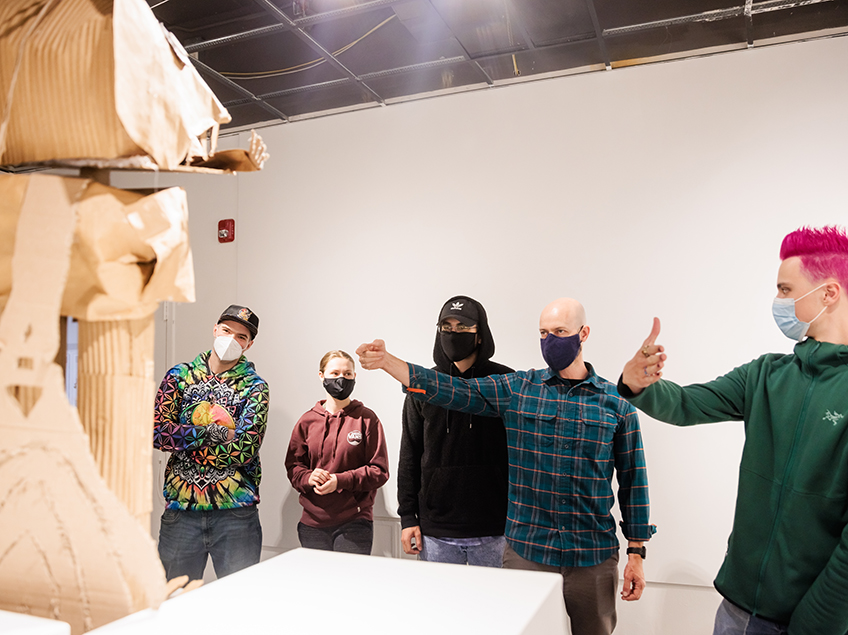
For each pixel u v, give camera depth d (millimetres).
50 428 540
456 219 2865
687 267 2508
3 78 579
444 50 2508
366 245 3023
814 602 1253
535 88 2748
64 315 570
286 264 3164
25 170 636
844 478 1275
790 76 2396
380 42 2438
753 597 1396
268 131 3236
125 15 556
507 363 2744
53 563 568
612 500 1950
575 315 1978
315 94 2918
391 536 2869
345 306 3047
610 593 1902
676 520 2459
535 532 1914
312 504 2533
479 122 2836
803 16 2242
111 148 575
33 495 556
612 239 2615
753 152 2438
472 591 659
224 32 2387
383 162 3002
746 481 1458
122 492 596
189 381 2479
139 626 550
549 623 656
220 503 2396
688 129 2523
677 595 2439
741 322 2434
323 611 595
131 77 556
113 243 553
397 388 2895
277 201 3195
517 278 2752
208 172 681
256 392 2502
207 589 664
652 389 1504
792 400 1392
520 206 2760
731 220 2459
